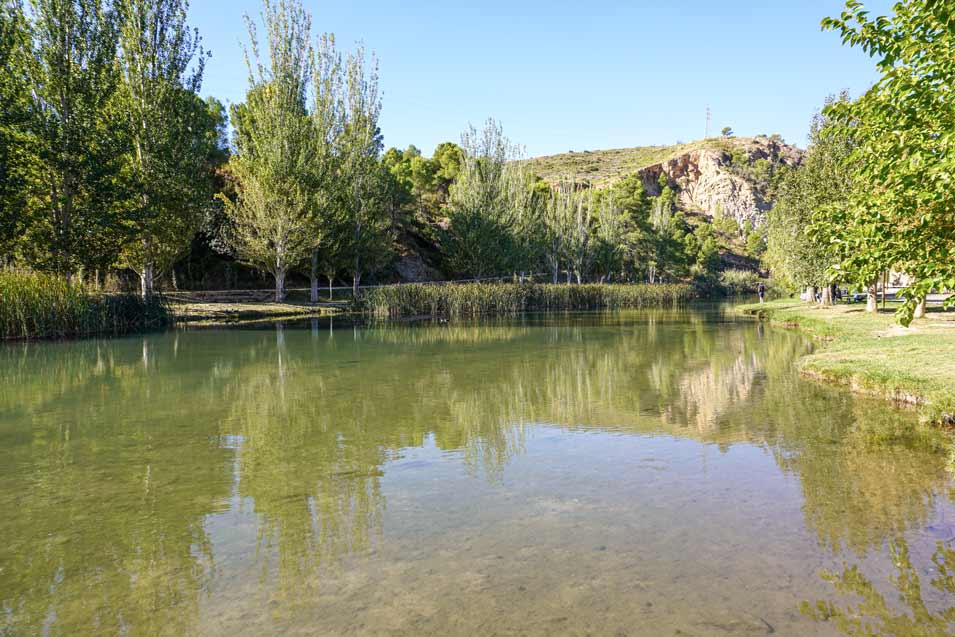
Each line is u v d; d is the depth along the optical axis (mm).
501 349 14055
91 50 18125
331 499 4219
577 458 5234
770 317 24703
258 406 7430
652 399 7906
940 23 3992
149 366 10938
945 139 3693
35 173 17391
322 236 28766
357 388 8727
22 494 4332
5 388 8719
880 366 8758
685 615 2617
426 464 5059
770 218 33125
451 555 3281
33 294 15719
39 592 2924
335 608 2715
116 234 18719
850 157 4723
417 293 29062
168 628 2559
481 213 37688
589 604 2719
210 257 33375
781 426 6344
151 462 5113
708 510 3963
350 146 31453
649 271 68438
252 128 28375
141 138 20812
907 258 4137
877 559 3188
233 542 3488
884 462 5000
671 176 131500
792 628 2504
